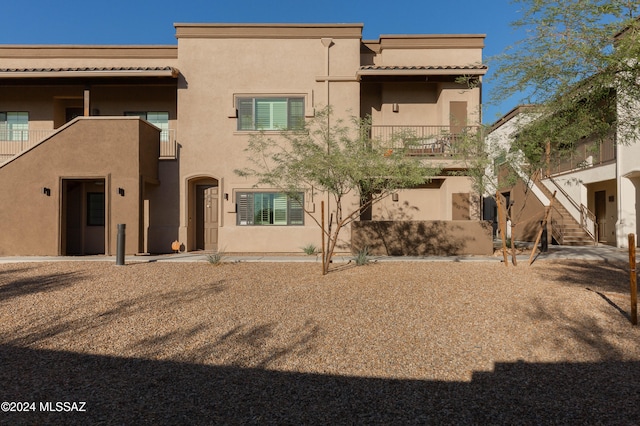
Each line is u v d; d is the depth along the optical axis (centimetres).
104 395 370
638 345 498
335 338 530
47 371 424
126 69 1458
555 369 430
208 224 1566
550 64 747
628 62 682
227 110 1498
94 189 1494
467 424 321
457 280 899
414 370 430
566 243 1680
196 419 328
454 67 1470
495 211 2362
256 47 1515
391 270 1039
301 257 1331
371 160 983
